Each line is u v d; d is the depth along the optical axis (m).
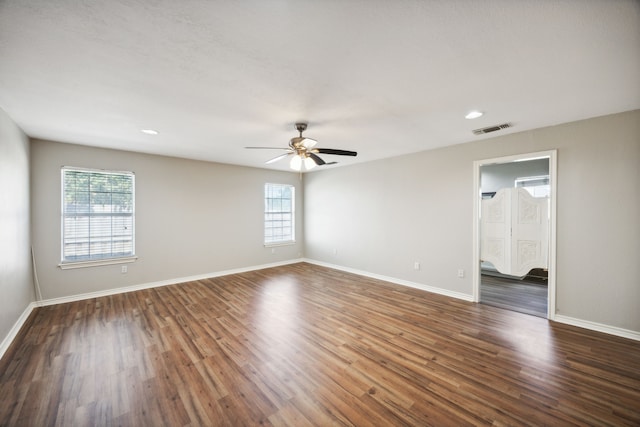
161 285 4.59
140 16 1.32
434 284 4.22
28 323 3.04
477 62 1.78
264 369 2.18
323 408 1.75
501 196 3.59
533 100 2.38
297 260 6.65
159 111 2.60
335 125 3.05
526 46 1.60
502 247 3.58
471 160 3.78
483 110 2.61
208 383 2.00
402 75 1.95
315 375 2.10
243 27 1.41
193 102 2.39
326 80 2.01
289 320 3.14
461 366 2.21
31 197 3.49
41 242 3.57
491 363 2.25
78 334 2.79
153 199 4.52
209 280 4.96
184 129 3.16
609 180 2.74
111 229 4.15
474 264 3.77
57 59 1.70
